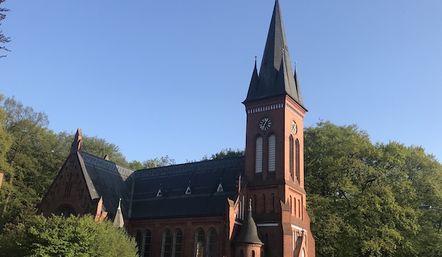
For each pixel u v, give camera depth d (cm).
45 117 9544
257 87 6650
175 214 6275
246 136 6462
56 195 6506
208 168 6825
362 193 6950
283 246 5550
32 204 8081
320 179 7538
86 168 6544
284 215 5697
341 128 8081
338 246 6700
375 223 6775
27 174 8844
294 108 6512
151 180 7256
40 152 9244
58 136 9994
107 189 6675
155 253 6212
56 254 4219
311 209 6875
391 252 6688
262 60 6844
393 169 7462
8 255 4441
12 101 9144
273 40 6862
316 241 6850
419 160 7862
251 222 5631
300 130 6612
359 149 7406
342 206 7056
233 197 5944
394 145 7575
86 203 6181
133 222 6588
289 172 6112
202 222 5922
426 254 7044
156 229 6334
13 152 8738
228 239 5528
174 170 7181
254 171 6219
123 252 4619
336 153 7450
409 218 6938
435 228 7481
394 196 6962
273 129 6250
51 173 9144
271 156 6172
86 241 4338
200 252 5812
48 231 4294
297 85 6731
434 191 7406
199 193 6431
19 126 8981
